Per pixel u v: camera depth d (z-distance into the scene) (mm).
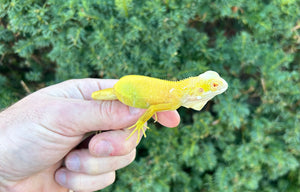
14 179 220
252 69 325
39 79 338
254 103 351
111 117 198
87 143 260
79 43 283
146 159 326
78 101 206
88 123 203
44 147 209
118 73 300
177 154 330
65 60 296
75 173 244
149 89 162
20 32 298
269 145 335
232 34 350
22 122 203
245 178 328
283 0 281
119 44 287
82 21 282
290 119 325
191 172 358
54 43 294
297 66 331
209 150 327
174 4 279
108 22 280
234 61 319
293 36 305
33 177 236
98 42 283
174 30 286
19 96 346
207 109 346
